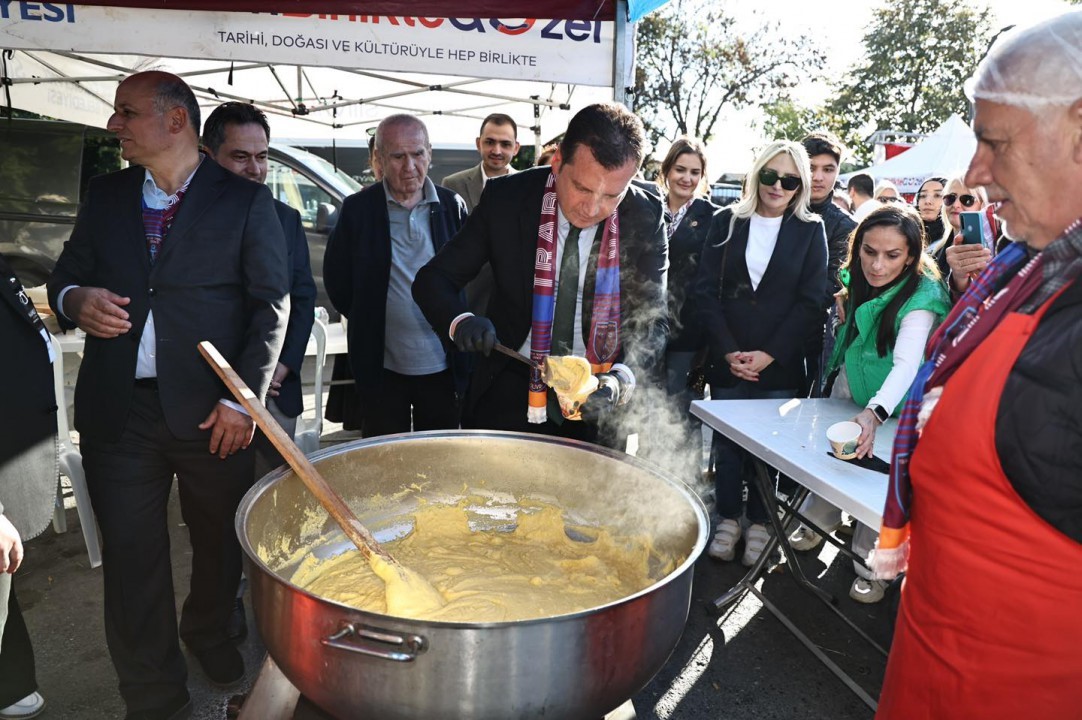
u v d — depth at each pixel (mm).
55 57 4785
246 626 2512
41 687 2223
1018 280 968
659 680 2391
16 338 1753
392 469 1659
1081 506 909
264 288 1929
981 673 1038
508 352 1798
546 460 1661
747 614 2773
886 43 24609
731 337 3033
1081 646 964
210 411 1906
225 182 1951
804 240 2975
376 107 5688
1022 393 917
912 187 8992
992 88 896
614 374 1888
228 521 2055
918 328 2297
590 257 2062
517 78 2604
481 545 1679
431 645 973
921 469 1075
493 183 2125
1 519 1538
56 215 5668
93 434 1874
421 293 2088
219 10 2463
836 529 3443
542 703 1023
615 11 2535
